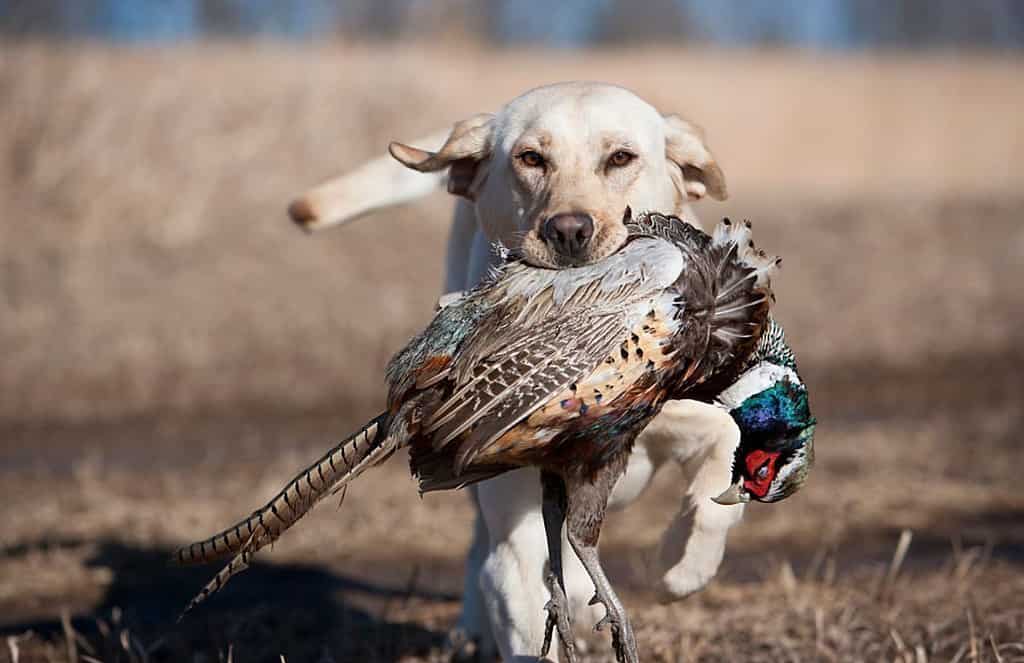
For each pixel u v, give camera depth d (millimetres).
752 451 9562
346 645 14039
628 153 11227
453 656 13781
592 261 9984
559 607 9078
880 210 48250
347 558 17859
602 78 71125
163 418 28703
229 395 30312
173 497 20891
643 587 15906
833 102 74688
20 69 45219
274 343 33656
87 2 60500
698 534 11211
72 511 20078
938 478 21250
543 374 8391
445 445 8789
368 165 15562
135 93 46219
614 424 8695
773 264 9359
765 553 17484
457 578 16906
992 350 34344
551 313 8570
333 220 15250
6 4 46812
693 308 8781
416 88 50312
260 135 46281
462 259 13500
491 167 11750
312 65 50125
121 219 42719
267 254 40250
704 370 9258
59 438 27000
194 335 33969
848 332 35375
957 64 83250
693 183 12227
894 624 13836
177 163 44531
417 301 37281
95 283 37188
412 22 83438
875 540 18156
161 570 17391
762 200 51625
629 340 8492
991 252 42812
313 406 29641
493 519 10867
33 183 43406
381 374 31859
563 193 10836
